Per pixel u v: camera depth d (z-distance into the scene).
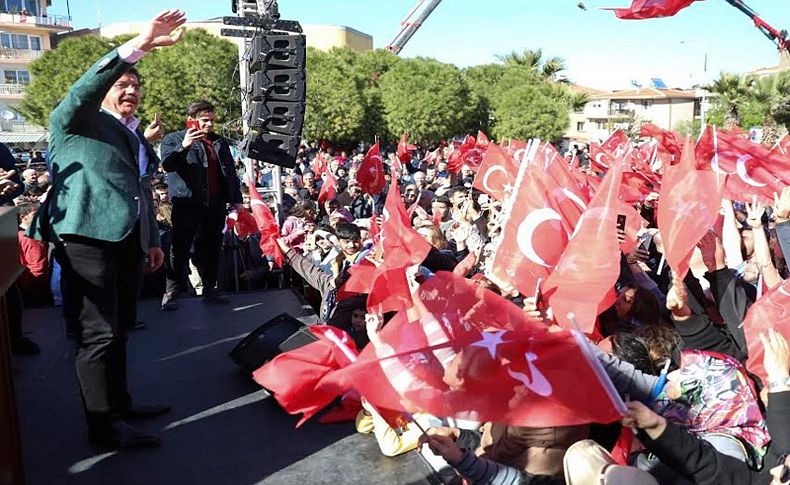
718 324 4.27
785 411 2.71
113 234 3.27
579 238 3.49
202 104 5.97
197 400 4.09
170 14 3.08
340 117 33.81
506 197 6.27
